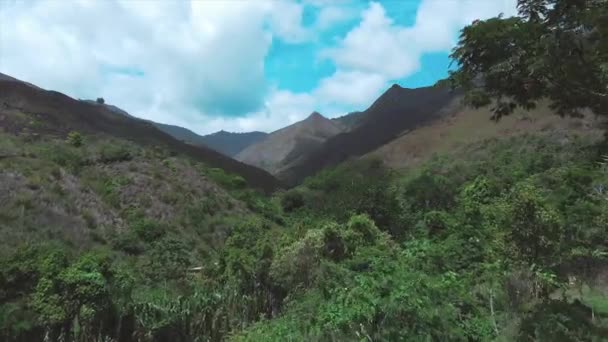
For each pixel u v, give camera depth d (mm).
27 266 16156
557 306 9406
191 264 29984
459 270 15836
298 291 17812
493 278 11875
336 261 19656
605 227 16266
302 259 19281
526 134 65438
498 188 32688
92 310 15289
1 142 35062
